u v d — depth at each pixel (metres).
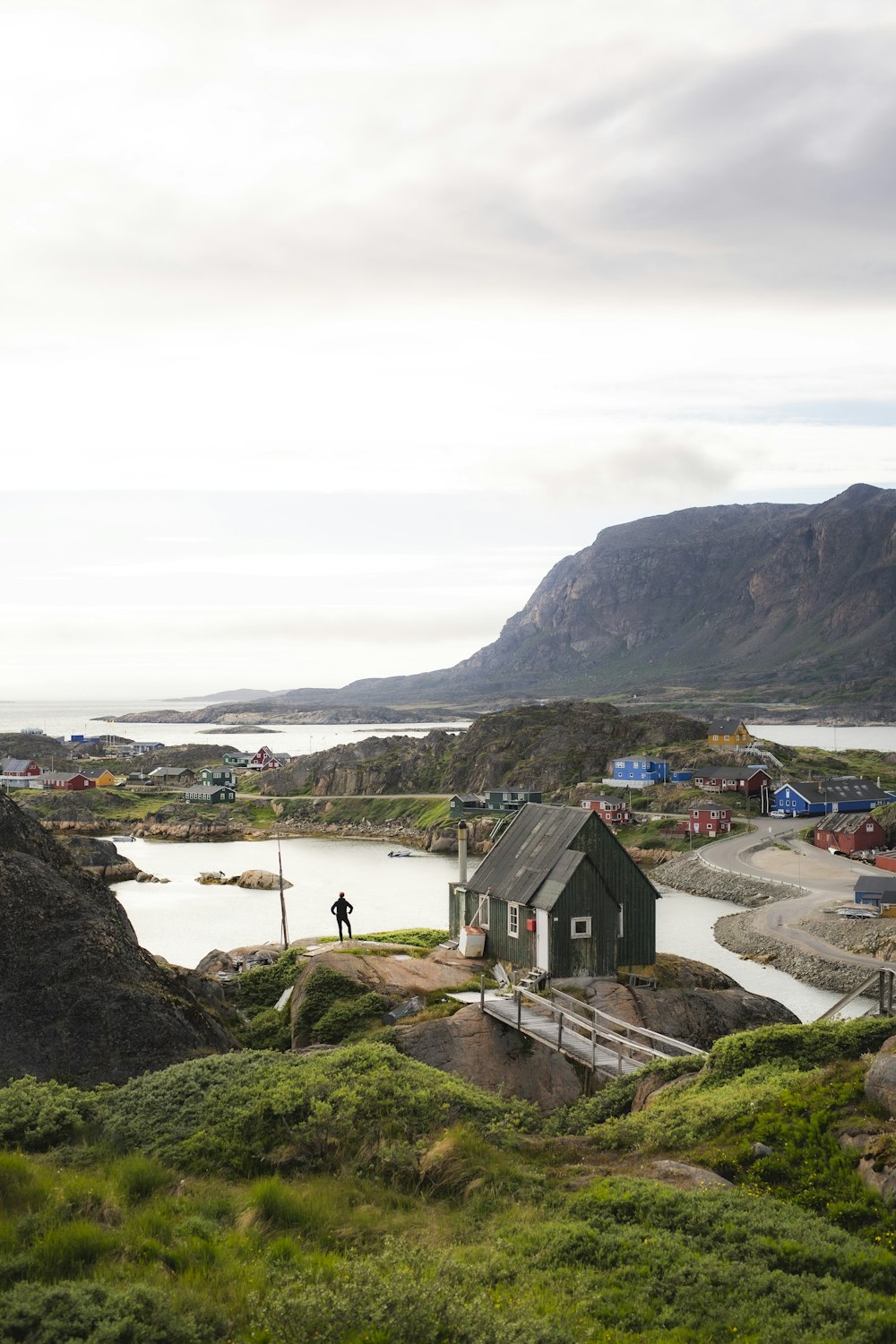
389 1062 23.84
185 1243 14.41
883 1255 13.59
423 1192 18.00
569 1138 20.72
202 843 158.62
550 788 179.62
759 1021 35.31
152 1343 11.26
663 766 170.88
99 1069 26.23
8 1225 14.44
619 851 38.25
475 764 193.12
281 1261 14.13
